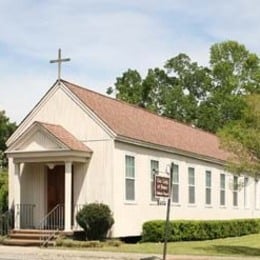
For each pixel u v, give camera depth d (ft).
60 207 109.60
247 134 95.35
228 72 234.99
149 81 233.96
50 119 112.27
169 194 70.54
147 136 120.26
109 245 101.14
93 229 102.89
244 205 166.71
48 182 112.57
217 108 228.43
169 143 127.95
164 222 114.32
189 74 236.63
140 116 130.52
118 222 107.34
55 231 104.01
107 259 85.30
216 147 156.56
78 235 105.29
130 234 110.83
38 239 103.14
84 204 106.42
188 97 230.07
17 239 104.37
